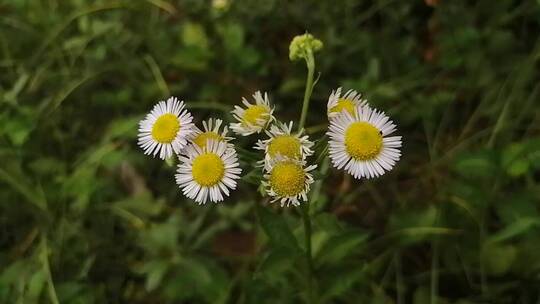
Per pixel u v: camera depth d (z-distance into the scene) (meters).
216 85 0.22
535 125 0.19
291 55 0.15
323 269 0.16
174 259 0.17
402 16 0.23
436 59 0.22
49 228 0.19
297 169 0.13
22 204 0.20
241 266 0.18
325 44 0.23
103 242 0.19
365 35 0.23
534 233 0.16
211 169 0.13
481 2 0.22
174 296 0.17
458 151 0.20
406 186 0.20
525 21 0.22
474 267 0.17
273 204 0.19
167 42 0.24
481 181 0.18
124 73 0.23
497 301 0.17
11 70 0.24
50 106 0.22
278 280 0.16
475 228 0.18
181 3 0.24
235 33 0.22
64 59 0.24
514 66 0.21
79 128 0.22
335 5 0.23
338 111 0.13
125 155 0.20
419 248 0.18
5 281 0.18
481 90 0.21
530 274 0.17
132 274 0.19
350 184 0.20
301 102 0.22
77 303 0.17
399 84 0.21
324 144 0.14
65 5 0.25
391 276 0.18
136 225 0.19
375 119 0.13
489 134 0.20
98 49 0.23
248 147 0.20
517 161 0.17
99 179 0.20
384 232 0.19
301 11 0.23
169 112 0.14
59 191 0.20
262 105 0.13
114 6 0.24
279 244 0.15
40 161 0.20
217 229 0.18
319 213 0.16
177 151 0.14
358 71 0.22
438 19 0.23
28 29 0.25
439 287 0.18
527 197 0.17
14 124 0.20
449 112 0.21
